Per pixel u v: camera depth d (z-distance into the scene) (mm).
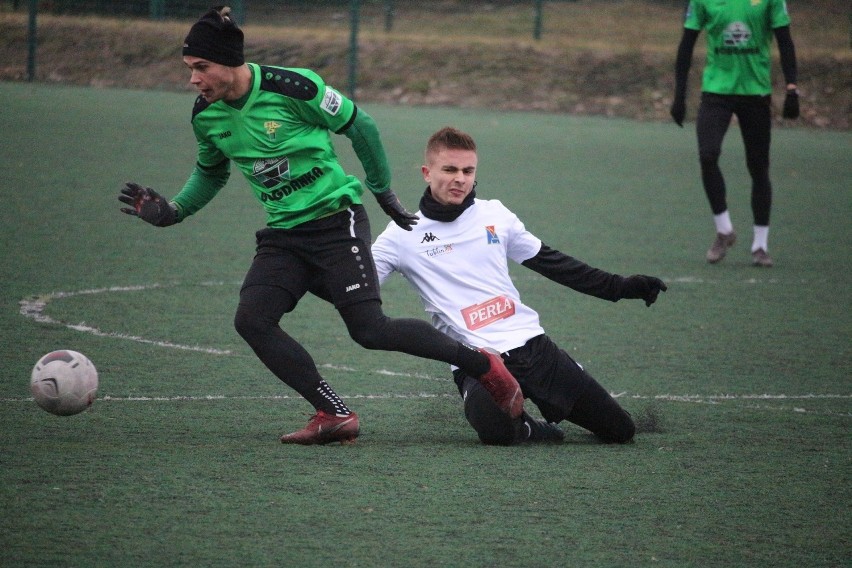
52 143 38500
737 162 42281
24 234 24469
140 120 46250
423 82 60281
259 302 11461
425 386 14852
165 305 19016
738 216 31156
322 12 76062
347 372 15492
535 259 12570
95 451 11289
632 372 16031
